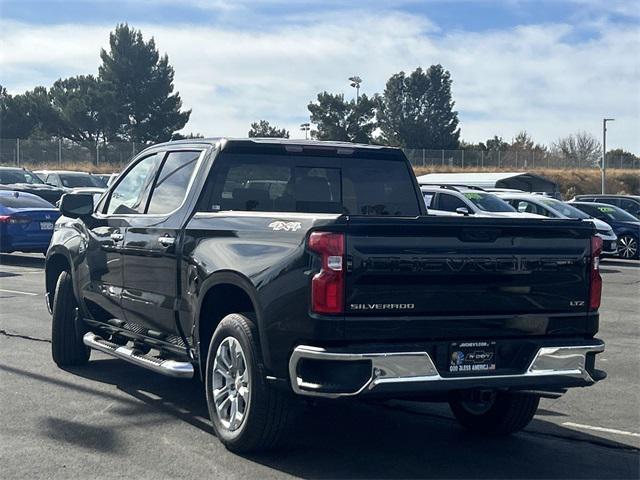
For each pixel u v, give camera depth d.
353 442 6.38
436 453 6.17
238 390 5.92
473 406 6.71
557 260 5.82
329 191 7.32
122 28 62.44
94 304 8.26
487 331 5.61
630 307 14.14
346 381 5.21
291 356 5.38
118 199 8.04
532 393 6.06
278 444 5.87
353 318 5.26
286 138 7.46
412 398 5.92
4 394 7.61
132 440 6.29
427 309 5.45
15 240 19.05
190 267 6.45
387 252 5.32
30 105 65.00
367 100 68.06
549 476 5.71
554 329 5.86
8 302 13.34
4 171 31.09
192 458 5.88
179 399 7.52
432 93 87.06
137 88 62.50
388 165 7.64
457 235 5.50
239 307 6.35
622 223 24.91
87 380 8.19
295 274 5.39
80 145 51.59
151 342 7.25
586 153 90.38
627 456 6.19
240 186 6.94
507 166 63.56
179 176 7.21
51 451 6.00
